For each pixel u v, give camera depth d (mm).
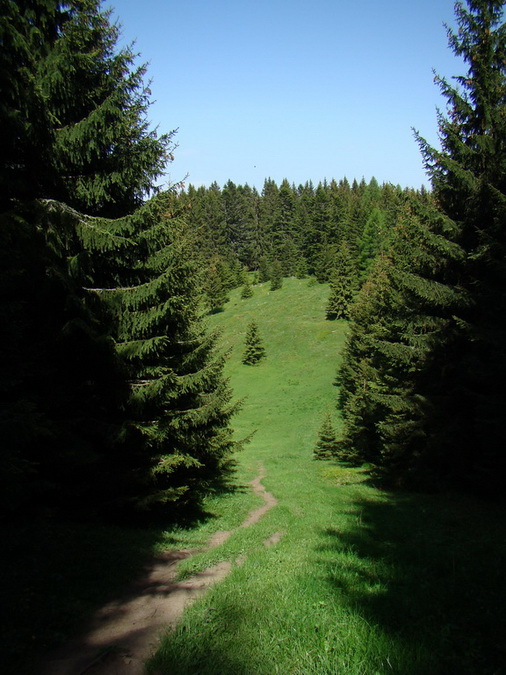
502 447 12570
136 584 7469
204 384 11820
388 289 18594
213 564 8641
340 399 48625
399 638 4883
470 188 15219
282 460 31047
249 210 135125
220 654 4824
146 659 4953
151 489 10961
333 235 106688
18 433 6266
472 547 8609
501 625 5145
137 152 10531
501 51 15516
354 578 6836
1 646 5008
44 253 8422
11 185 8289
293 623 5352
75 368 9797
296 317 82812
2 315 6902
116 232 9734
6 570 6895
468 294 14969
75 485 9219
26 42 8016
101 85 10281
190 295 12180
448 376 15805
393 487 17906
